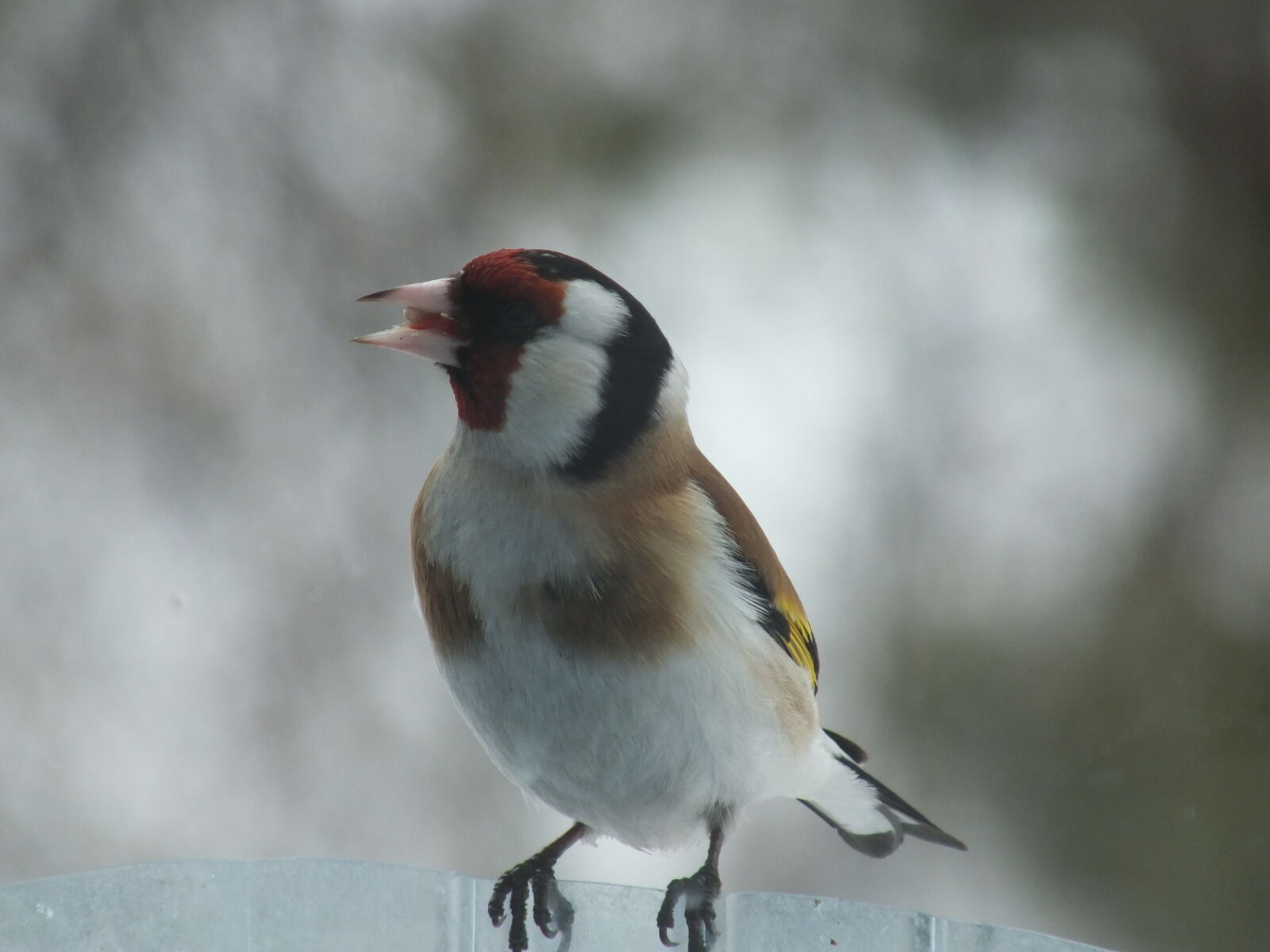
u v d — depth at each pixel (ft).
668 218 38.06
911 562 35.35
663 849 20.80
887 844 24.61
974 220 39.24
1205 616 34.04
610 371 19.08
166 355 37.52
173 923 17.06
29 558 35.53
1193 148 39.75
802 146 39.29
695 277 37.86
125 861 32.58
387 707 35.12
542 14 39.01
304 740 34.68
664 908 18.79
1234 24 39.99
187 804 33.53
